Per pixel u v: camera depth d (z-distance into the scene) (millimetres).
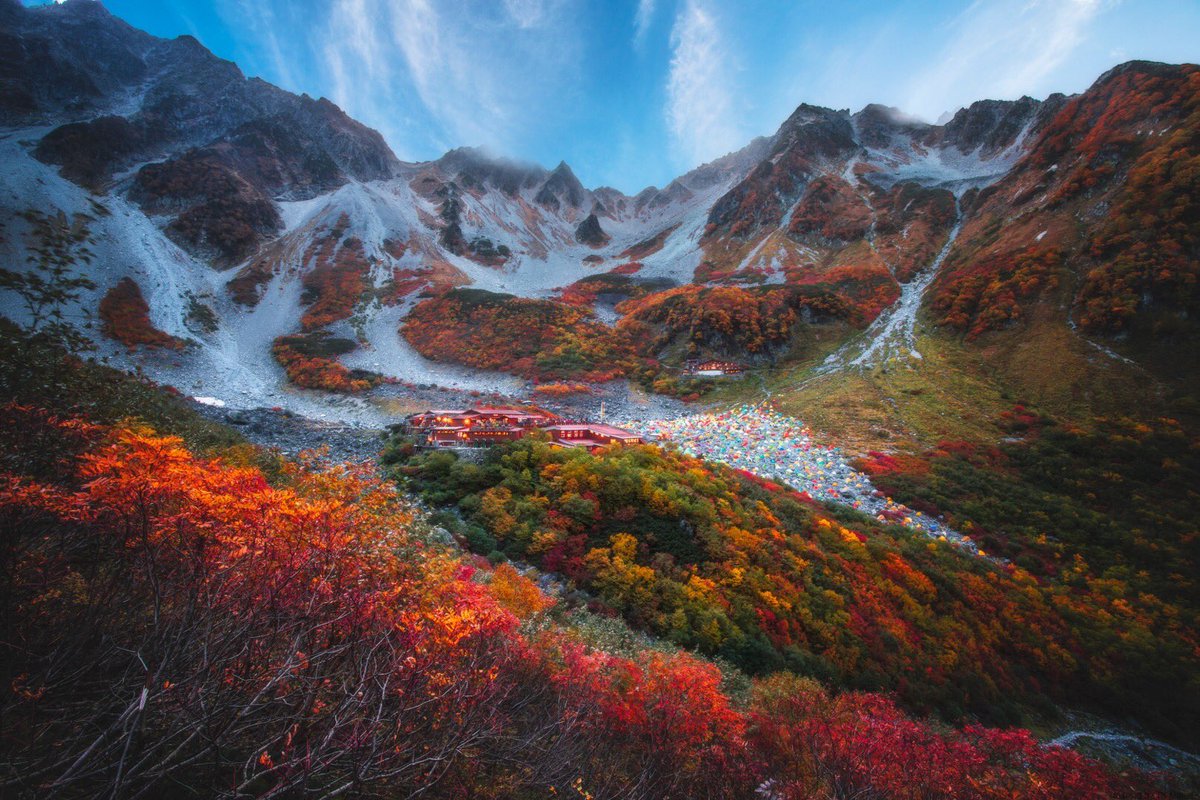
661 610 29281
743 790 11281
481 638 9094
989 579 46625
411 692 6668
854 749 12312
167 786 5520
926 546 49500
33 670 5582
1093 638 41688
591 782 9438
